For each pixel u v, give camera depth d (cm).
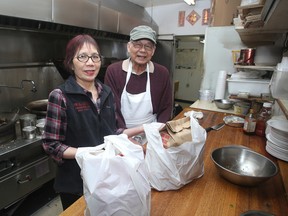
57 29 206
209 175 97
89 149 64
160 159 80
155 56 383
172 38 405
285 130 110
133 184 59
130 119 154
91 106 103
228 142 137
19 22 172
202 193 84
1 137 155
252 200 81
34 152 174
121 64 154
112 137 66
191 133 85
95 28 241
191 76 640
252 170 100
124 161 59
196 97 647
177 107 352
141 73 150
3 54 201
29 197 205
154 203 78
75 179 106
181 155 82
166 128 85
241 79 216
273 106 173
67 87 99
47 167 187
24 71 217
